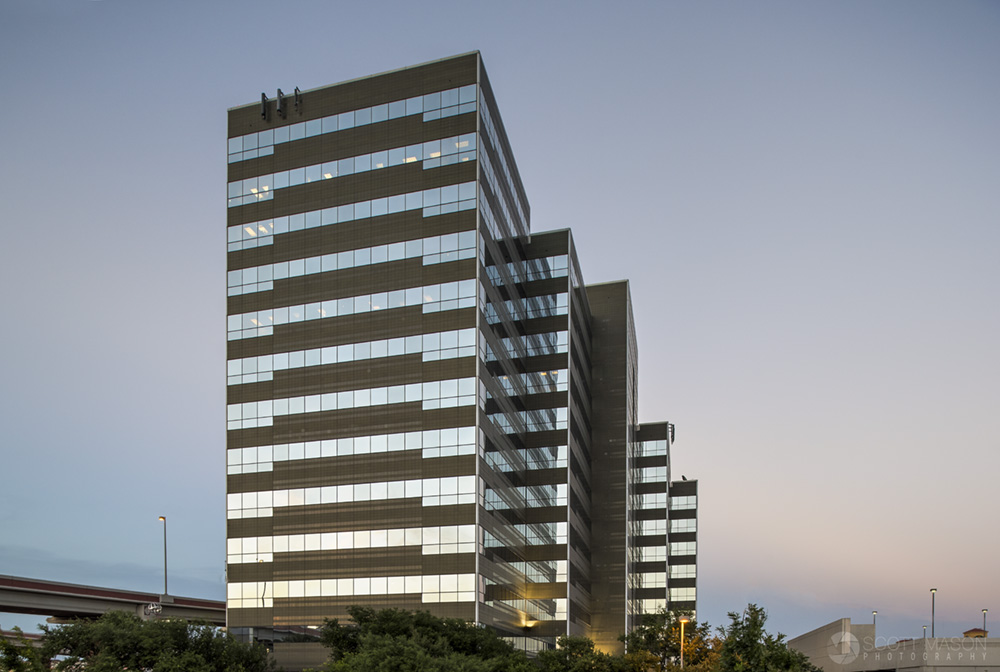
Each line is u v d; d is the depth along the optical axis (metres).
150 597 94.94
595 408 130.62
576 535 106.81
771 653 43.50
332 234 86.88
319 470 82.69
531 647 93.50
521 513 94.62
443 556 76.69
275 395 85.94
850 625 82.12
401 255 83.75
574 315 109.19
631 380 139.75
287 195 89.44
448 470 78.12
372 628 58.28
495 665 50.25
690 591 177.12
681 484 183.25
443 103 85.00
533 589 97.19
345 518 80.69
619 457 128.12
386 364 82.31
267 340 87.44
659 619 109.50
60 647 48.06
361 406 82.38
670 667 75.56
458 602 75.38
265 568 82.62
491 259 86.25
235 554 84.00
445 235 82.44
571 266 106.88
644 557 157.62
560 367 102.62
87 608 86.94
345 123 88.44
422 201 83.94
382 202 85.50
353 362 83.50
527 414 101.75
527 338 104.06
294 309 86.88
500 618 82.94
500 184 91.88
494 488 82.88
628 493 127.88
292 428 84.56
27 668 31.47
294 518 82.69
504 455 87.75
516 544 91.38
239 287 89.56
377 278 84.25
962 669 64.56
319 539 81.25
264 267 88.94
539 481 100.44
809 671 64.69
